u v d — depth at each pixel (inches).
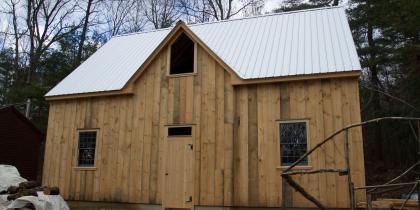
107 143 566.6
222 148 505.0
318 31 573.6
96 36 1261.1
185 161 520.1
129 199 538.0
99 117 579.2
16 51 1205.7
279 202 470.3
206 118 519.8
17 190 381.7
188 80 538.6
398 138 895.1
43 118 1042.1
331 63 483.8
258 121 497.4
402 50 756.0
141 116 554.9
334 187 453.1
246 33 621.3
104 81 599.5
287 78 485.4
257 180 483.8
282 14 657.6
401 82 863.1
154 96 552.7
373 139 997.8
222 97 517.3
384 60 902.4
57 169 587.8
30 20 1187.3
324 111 472.1
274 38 584.7
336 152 458.6
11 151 754.8
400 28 741.9
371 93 946.1
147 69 564.1
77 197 566.9
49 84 1058.7
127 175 546.6
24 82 1178.6
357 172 445.7
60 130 599.8
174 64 599.2
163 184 524.1
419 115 783.7
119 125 565.0
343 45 519.2
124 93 563.2
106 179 556.7
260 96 502.6
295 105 485.7
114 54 689.6
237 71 510.9
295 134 481.7
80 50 1175.6
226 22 677.9
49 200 326.3
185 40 563.5
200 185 506.3
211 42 606.9
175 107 538.3
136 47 694.5
